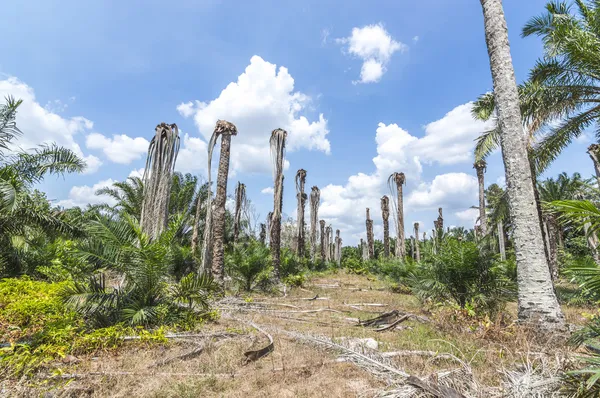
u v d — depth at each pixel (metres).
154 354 4.03
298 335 4.63
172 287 6.32
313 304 9.07
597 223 2.73
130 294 5.75
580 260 3.21
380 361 3.41
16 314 4.88
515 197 5.51
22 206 8.16
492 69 6.09
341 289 14.02
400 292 13.33
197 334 4.88
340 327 5.87
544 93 7.95
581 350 3.79
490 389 2.73
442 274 7.30
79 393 2.90
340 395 2.87
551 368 2.84
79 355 3.84
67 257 7.81
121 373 3.25
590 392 2.22
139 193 18.61
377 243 45.31
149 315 5.24
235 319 6.37
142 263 5.64
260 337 5.02
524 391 2.50
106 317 5.12
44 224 8.66
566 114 8.46
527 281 5.16
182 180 21.03
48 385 2.95
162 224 9.14
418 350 4.14
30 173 9.07
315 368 3.57
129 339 4.36
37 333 4.18
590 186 5.14
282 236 33.66
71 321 4.72
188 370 3.49
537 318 4.90
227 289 11.79
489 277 6.85
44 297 5.89
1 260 8.79
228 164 11.96
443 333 5.23
